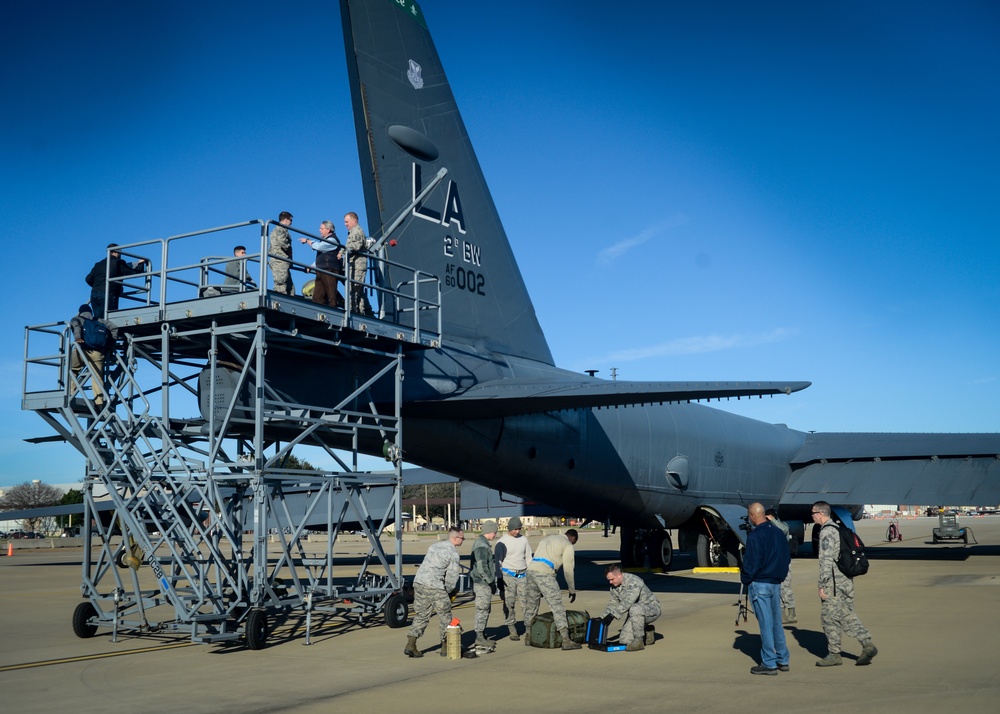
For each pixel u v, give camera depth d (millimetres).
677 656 9867
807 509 28312
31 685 8977
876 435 28797
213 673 9398
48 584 23906
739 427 26250
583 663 9555
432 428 15227
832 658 8945
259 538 10812
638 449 21297
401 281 14930
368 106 15047
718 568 23625
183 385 12789
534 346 17922
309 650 10812
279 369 12836
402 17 15914
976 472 24844
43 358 12445
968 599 14844
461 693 8094
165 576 11188
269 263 12398
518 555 11570
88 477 12258
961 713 6887
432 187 15344
